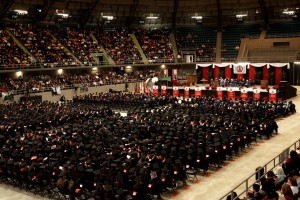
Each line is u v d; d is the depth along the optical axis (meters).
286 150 20.52
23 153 23.98
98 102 48.28
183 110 38.06
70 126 31.75
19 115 36.44
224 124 30.72
